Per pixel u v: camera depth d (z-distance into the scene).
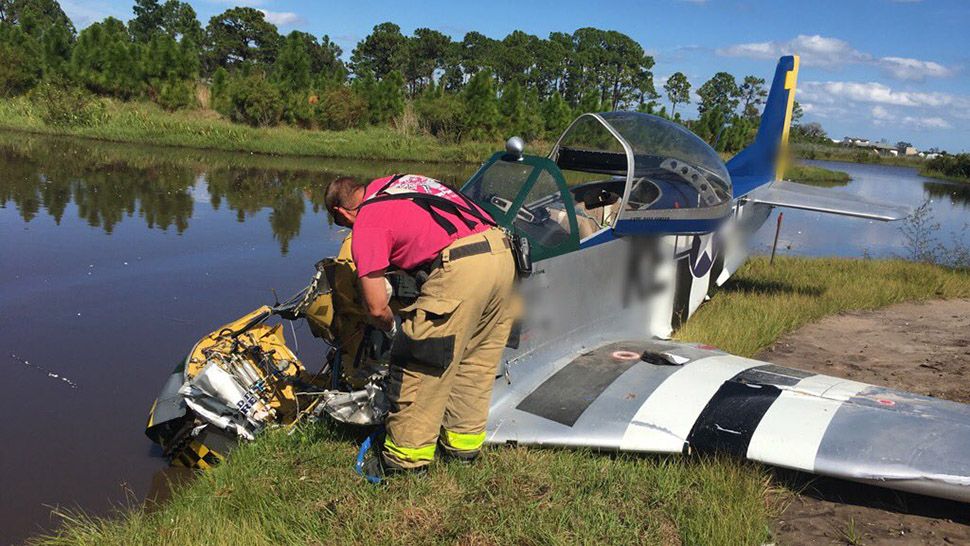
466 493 2.96
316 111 32.00
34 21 40.44
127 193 12.19
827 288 7.53
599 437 3.23
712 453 3.12
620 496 2.96
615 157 5.11
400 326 3.01
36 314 5.62
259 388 3.51
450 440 3.16
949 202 27.94
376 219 2.92
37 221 9.21
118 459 3.55
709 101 93.31
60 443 3.68
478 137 33.56
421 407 2.99
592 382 3.65
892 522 2.87
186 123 26.22
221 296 6.36
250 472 3.09
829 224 17.81
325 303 3.35
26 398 4.16
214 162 19.31
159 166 16.95
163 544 2.67
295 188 14.59
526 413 3.46
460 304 2.87
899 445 2.91
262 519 2.79
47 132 23.67
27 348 4.91
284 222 10.33
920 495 3.04
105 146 21.31
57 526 2.97
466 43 92.44
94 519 3.02
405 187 3.02
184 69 30.78
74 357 4.80
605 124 4.59
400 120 34.19
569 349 4.00
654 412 3.32
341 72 37.62
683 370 3.70
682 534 2.71
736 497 2.92
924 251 11.64
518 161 3.87
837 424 3.08
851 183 38.12
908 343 5.65
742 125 48.28
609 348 4.14
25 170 14.16
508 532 2.70
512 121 35.22
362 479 3.05
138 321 5.57
